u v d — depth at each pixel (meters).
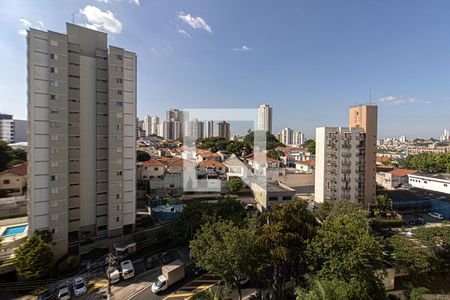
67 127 31.89
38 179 30.20
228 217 33.12
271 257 22.78
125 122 36.75
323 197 52.38
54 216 31.17
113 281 27.98
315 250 21.58
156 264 32.16
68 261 29.84
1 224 37.62
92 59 35.03
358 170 52.19
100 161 36.09
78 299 25.28
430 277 29.30
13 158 63.94
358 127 53.25
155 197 49.50
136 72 37.66
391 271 28.19
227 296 23.78
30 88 29.44
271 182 54.66
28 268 26.48
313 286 18.31
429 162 96.19
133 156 37.72
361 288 19.30
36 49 29.61
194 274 29.47
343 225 23.75
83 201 35.03
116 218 36.31
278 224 22.52
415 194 57.66
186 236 32.84
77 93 34.00
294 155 99.00
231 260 21.86
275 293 24.39
